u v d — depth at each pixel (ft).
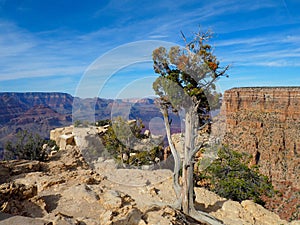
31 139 39.93
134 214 18.63
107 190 24.61
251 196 45.09
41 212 19.29
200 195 32.50
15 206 18.84
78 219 17.08
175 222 18.24
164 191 29.25
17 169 30.60
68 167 35.14
